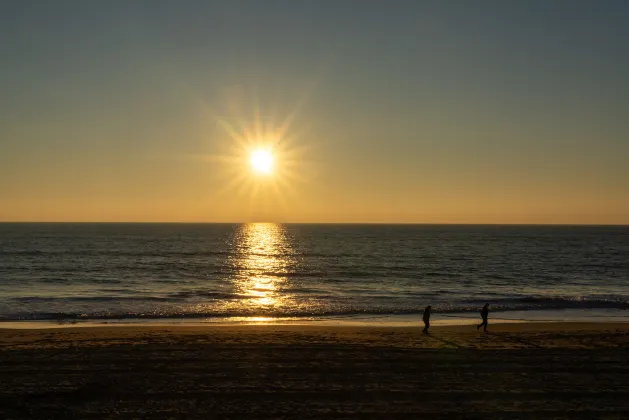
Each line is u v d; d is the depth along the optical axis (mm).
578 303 36875
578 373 15734
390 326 27219
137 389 14000
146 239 151000
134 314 30656
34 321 28406
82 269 63969
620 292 45906
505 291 46312
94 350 18047
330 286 49406
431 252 103312
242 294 42469
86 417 12164
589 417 12359
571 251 108312
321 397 13516
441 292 45000
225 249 109812
